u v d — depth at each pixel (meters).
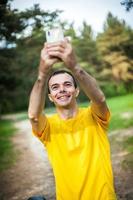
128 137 9.23
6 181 7.52
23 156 9.53
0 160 9.30
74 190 2.29
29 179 7.43
